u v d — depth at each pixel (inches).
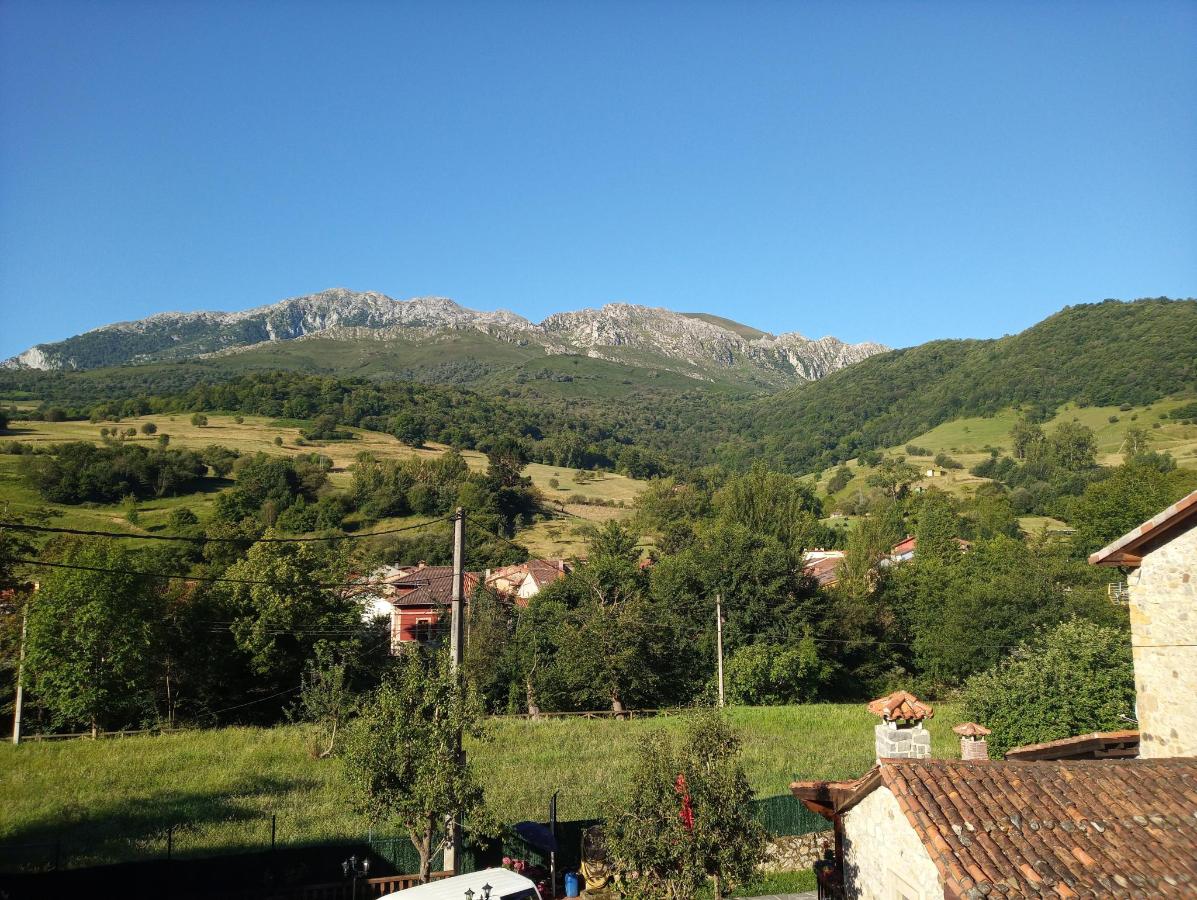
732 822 542.9
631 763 1242.6
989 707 1140.5
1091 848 407.2
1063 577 2185.0
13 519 1453.0
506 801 1034.1
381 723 636.1
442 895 557.3
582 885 786.8
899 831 474.9
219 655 1737.2
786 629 2107.5
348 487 4345.5
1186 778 457.7
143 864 719.1
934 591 2308.1
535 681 1914.4
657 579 2299.5
